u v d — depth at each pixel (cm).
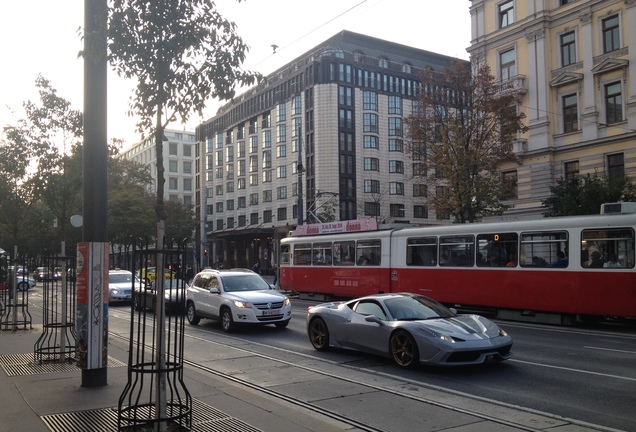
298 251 2684
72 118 1605
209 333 1535
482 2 3694
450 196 2828
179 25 624
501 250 1742
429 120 2855
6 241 2870
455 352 906
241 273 1695
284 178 6744
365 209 6209
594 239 1517
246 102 7481
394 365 1026
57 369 916
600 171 3044
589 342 1276
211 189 8238
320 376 937
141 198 4775
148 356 1066
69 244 2794
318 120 6166
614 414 688
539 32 3362
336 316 1155
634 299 1423
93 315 771
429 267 1961
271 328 1612
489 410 715
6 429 574
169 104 639
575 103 3238
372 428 629
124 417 567
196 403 700
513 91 3130
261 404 695
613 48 3055
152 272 2236
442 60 7244
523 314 1705
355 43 6688
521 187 3462
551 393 800
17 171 1625
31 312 2022
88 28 725
